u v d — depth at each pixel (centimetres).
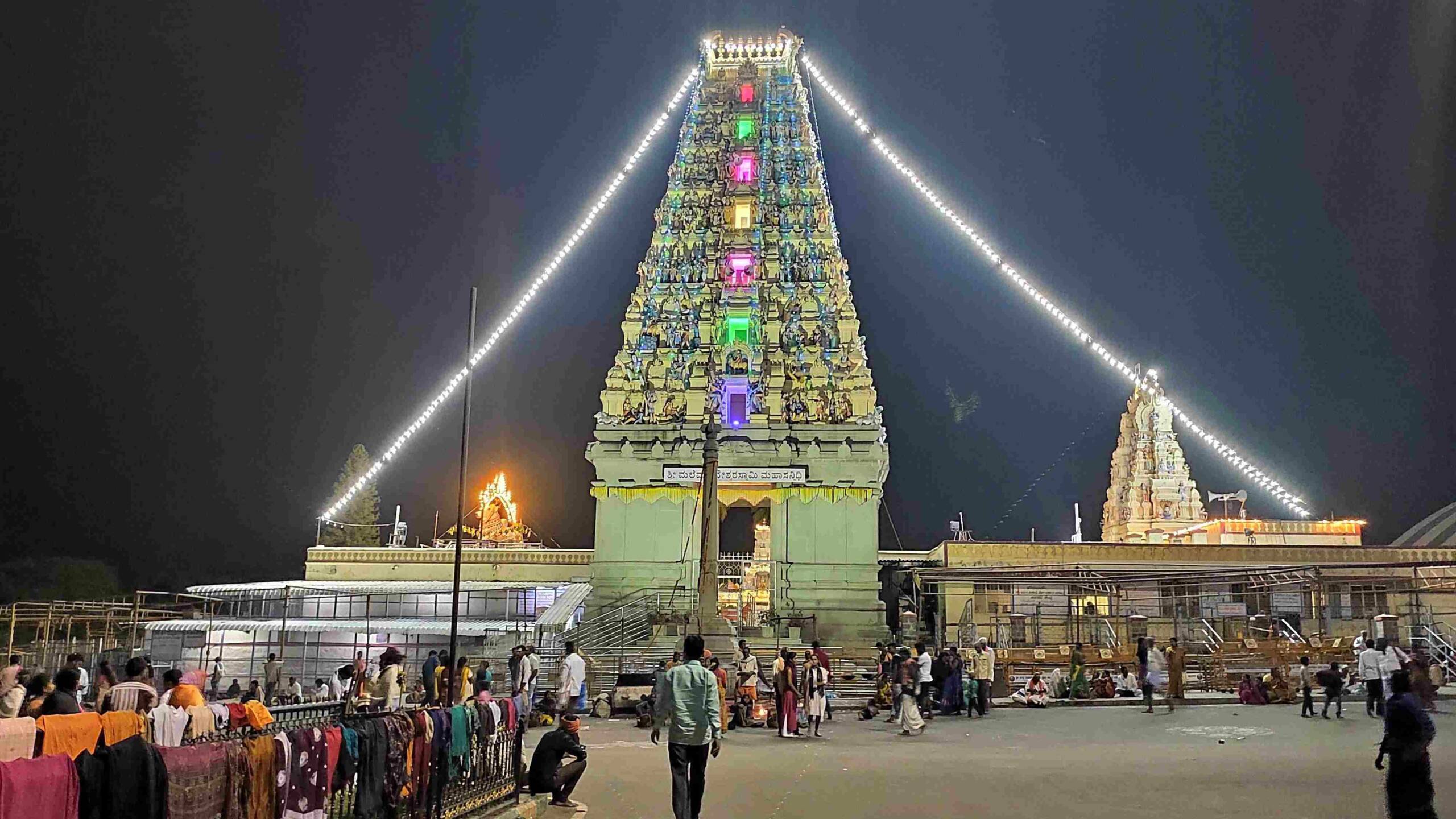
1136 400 7931
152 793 799
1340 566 3991
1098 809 1526
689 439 5466
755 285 5772
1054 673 3706
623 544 5434
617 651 4559
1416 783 1170
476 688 2605
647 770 2023
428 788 1328
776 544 5419
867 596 5319
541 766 1608
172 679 1440
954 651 3234
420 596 5319
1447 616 4838
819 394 5584
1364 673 2909
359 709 1435
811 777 1872
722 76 6375
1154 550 5297
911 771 1941
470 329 1647
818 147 6300
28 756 896
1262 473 5722
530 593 5444
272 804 984
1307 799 1592
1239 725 2742
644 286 5834
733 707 2964
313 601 5275
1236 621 4888
